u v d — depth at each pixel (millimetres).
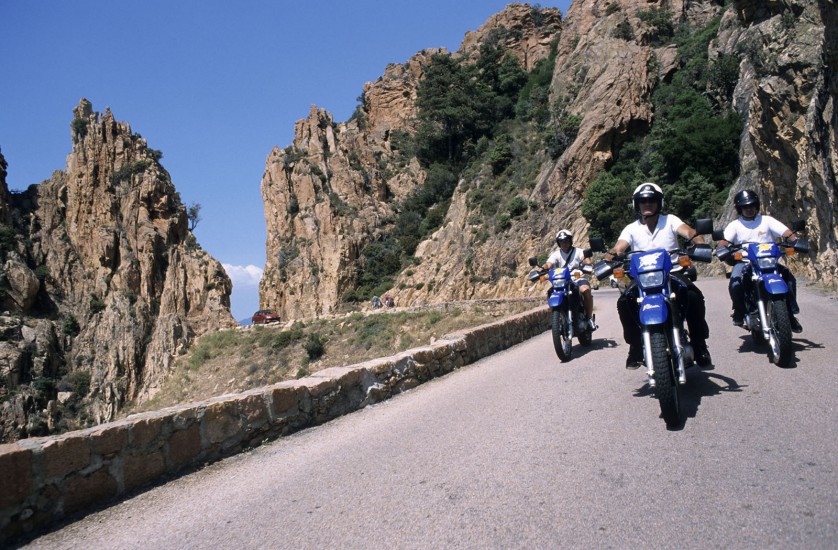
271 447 6375
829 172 17812
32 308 91938
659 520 3557
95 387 85438
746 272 7133
